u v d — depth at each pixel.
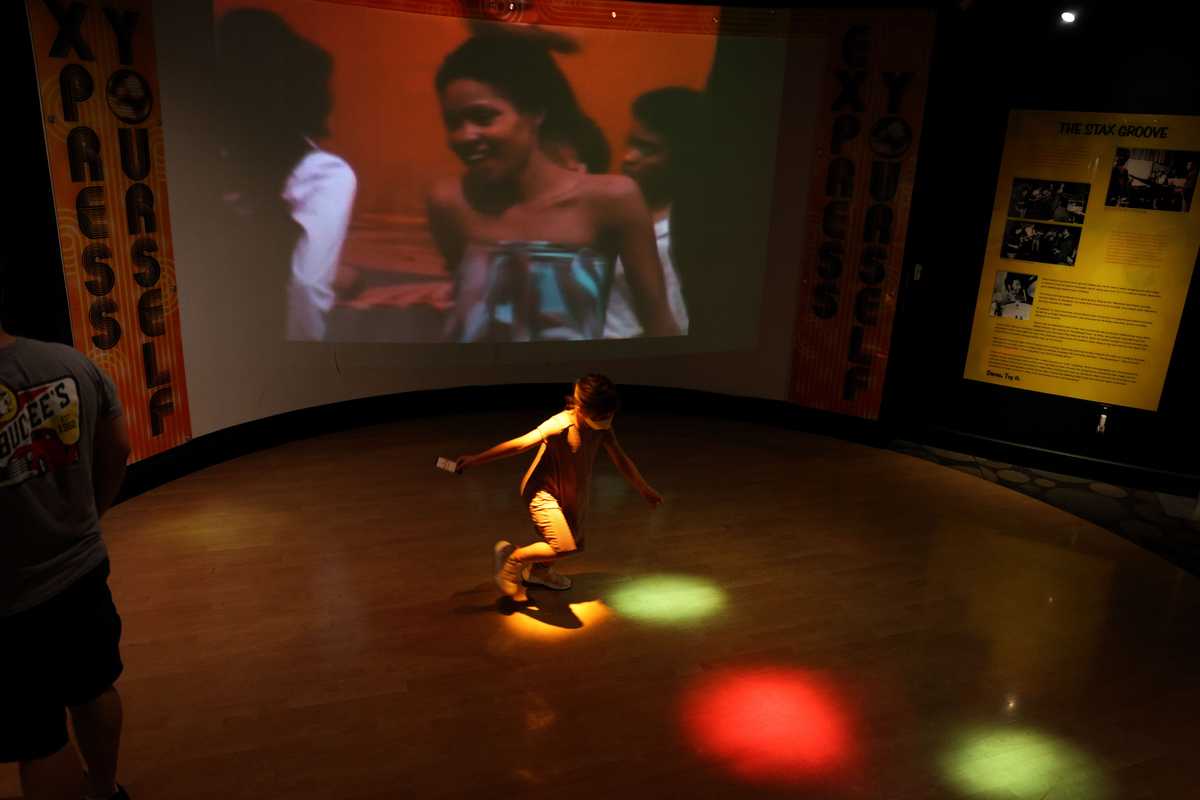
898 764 3.10
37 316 4.43
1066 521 5.30
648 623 3.98
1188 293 5.41
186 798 2.79
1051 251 5.78
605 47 6.34
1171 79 5.18
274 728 3.14
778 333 6.80
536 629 3.88
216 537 4.64
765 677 3.60
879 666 3.71
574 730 3.21
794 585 4.40
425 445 6.18
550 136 6.47
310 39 5.62
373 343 6.45
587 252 6.81
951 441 6.48
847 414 6.65
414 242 6.39
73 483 2.14
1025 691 3.58
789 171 6.44
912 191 5.95
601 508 5.26
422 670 3.54
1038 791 2.99
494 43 6.16
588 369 7.16
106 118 4.55
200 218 5.28
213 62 5.18
